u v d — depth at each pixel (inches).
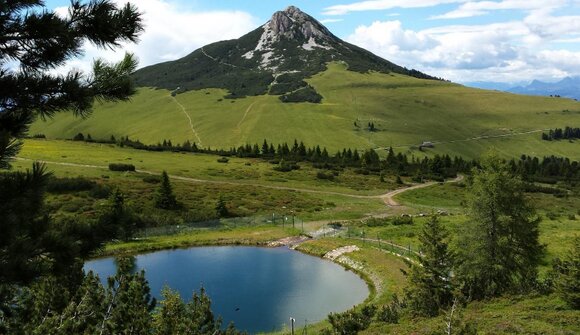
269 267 2215.8
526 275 1270.9
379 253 2235.5
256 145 6594.5
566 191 5226.4
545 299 1055.6
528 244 1280.8
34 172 292.5
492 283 1250.0
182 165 4896.7
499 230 1252.5
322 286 1916.8
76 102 316.5
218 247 2593.5
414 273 1251.2
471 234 1272.1
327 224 3024.1
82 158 4630.9
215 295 1806.1
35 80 295.7
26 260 281.4
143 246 2479.1
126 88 333.4
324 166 5684.1
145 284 868.0
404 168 5984.3
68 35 293.6
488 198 1246.9
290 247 2605.8
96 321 680.4
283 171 5098.4
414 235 2487.7
